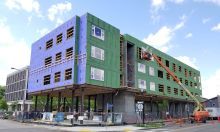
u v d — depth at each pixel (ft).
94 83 107.45
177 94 193.26
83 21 112.27
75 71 108.06
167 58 188.14
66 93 138.41
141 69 149.79
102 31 117.50
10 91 307.99
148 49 159.74
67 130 77.82
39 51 145.07
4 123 110.42
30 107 251.39
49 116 110.73
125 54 135.44
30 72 151.64
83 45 108.78
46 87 128.57
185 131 81.92
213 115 192.65
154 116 157.28
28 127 87.61
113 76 119.24
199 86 245.24
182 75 209.97
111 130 80.59
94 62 109.40
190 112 223.51
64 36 120.78
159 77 170.81
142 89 133.69
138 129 86.69
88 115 104.78
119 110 124.36
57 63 122.31
